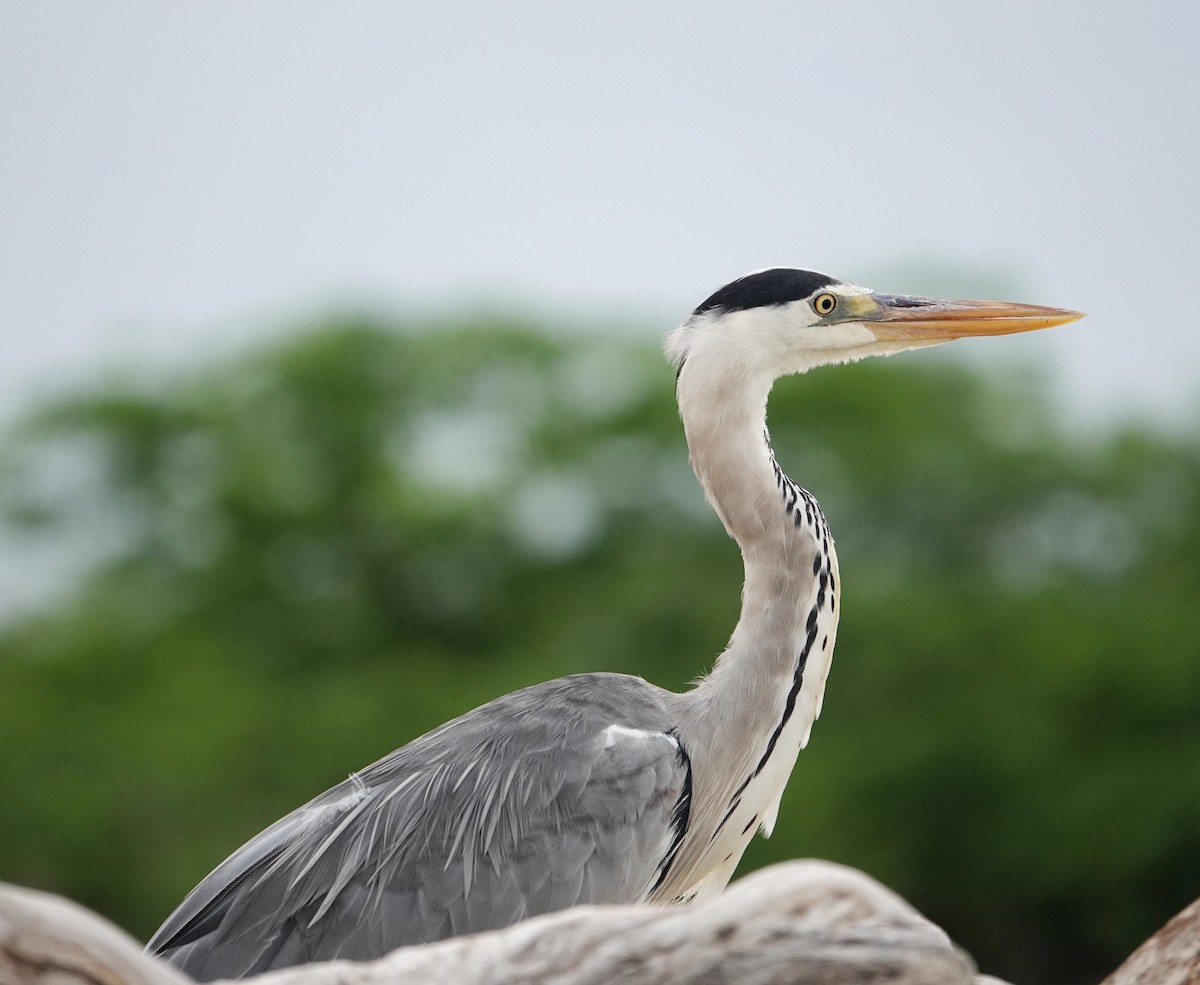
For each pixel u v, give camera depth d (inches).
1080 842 659.4
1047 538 889.5
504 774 205.9
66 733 757.9
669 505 894.4
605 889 202.1
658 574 821.9
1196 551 840.3
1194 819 645.9
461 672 829.2
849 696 773.3
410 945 196.7
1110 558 876.6
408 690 792.3
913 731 716.7
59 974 111.3
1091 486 892.0
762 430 233.6
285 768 730.2
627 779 207.0
